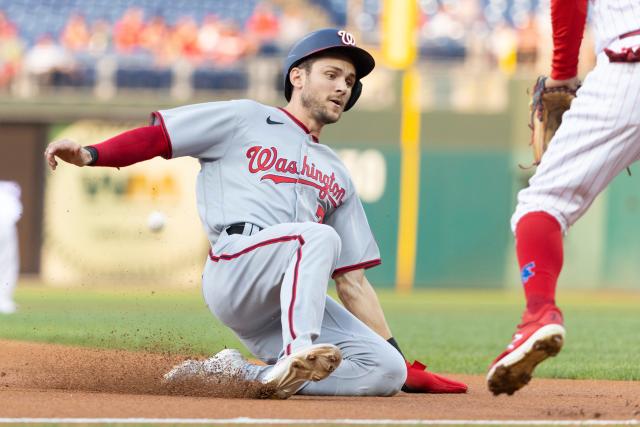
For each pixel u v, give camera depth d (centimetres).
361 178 7944
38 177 8138
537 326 1247
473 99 7938
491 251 7900
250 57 8575
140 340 3189
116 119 8200
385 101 7969
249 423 1230
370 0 9062
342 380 1677
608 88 1273
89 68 8388
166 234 7862
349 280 1798
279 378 1511
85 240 7950
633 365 2581
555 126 1490
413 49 8206
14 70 8338
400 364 1694
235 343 3184
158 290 7656
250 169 1684
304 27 8862
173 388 1616
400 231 7931
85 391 1636
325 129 7944
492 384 1288
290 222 1677
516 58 8269
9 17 8894
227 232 1656
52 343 2986
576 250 7694
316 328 1530
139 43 8675
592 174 1291
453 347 3228
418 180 7919
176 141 1645
